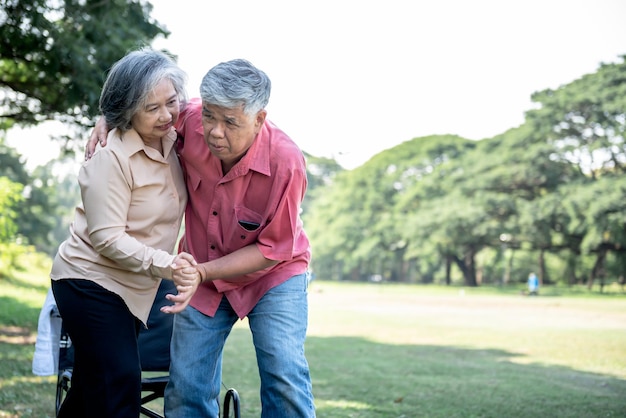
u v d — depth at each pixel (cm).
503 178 5328
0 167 4853
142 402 334
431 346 1227
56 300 282
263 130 288
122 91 266
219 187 289
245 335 1238
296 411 293
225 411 311
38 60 942
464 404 627
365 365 920
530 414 582
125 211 276
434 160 6481
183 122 294
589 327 1750
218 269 282
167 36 1111
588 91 5153
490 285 5916
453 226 5359
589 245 4766
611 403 643
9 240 1812
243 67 265
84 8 989
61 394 341
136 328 307
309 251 316
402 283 6856
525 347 1236
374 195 6562
